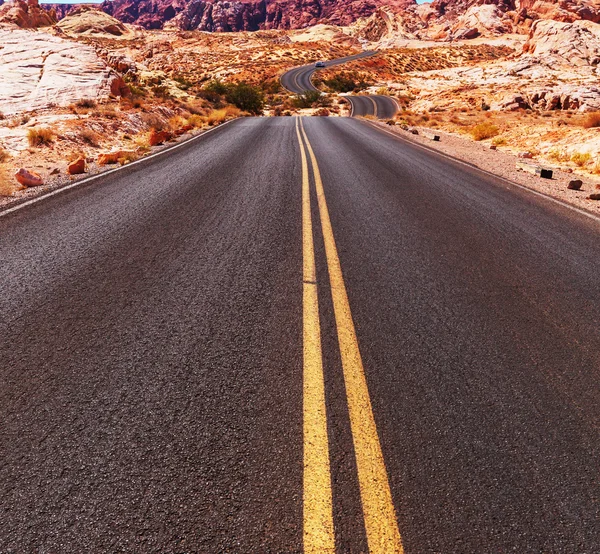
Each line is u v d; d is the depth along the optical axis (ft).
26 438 6.73
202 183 25.80
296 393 7.97
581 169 38.52
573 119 86.94
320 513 5.64
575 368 9.29
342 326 10.43
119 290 12.03
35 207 20.22
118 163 32.09
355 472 6.30
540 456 6.83
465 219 20.77
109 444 6.66
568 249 17.26
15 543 5.13
